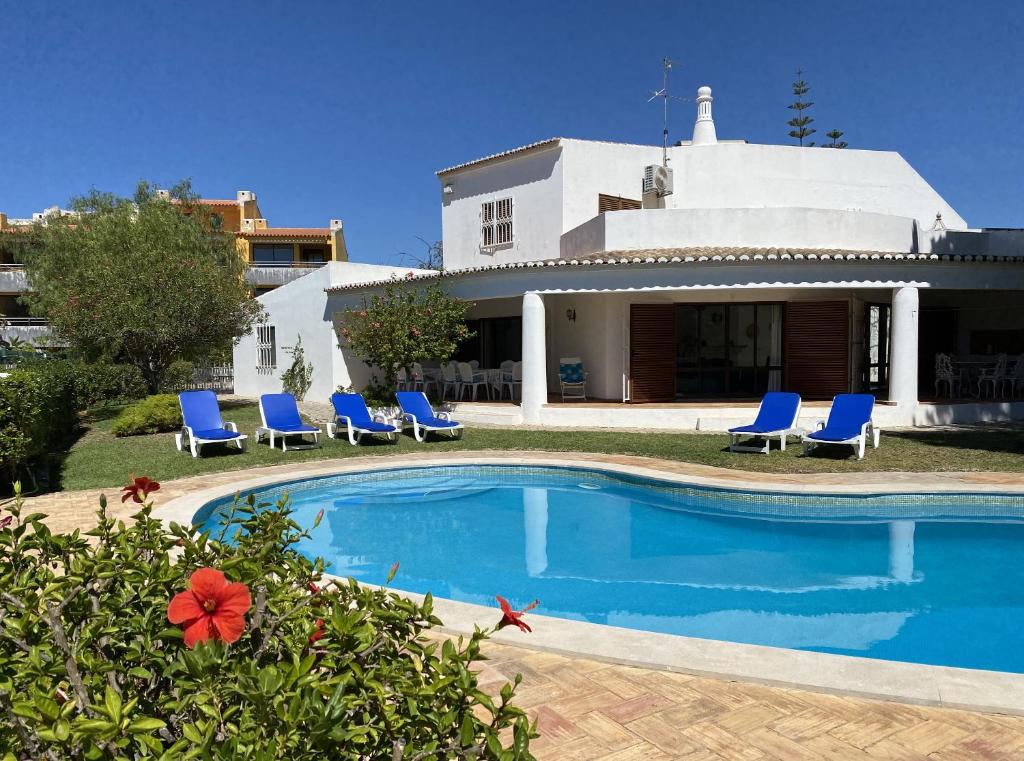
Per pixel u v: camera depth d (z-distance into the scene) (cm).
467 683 181
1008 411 1622
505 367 1919
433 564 786
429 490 1119
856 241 1762
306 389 2278
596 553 820
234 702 181
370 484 1118
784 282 1480
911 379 1527
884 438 1348
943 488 909
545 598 677
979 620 610
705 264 1488
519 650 447
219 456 1231
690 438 1402
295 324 2344
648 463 1126
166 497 887
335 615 197
